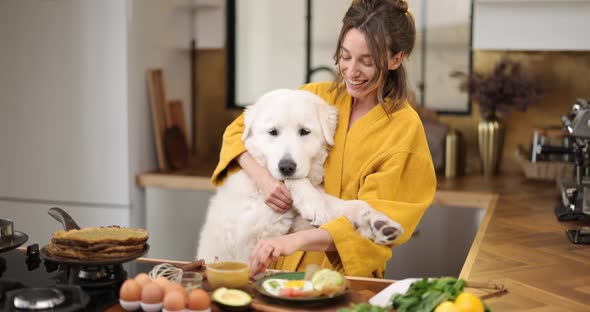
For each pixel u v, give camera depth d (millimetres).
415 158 1782
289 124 1809
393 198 1762
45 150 3379
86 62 3260
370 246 1667
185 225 3297
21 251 1756
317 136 1839
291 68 3705
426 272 3037
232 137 1973
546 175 3207
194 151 3891
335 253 1779
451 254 2998
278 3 3674
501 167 3480
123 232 1541
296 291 1326
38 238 3439
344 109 1904
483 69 3412
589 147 2430
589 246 2100
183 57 3729
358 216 1605
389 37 1729
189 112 3834
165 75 3547
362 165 1828
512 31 3074
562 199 2744
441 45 3447
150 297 1275
